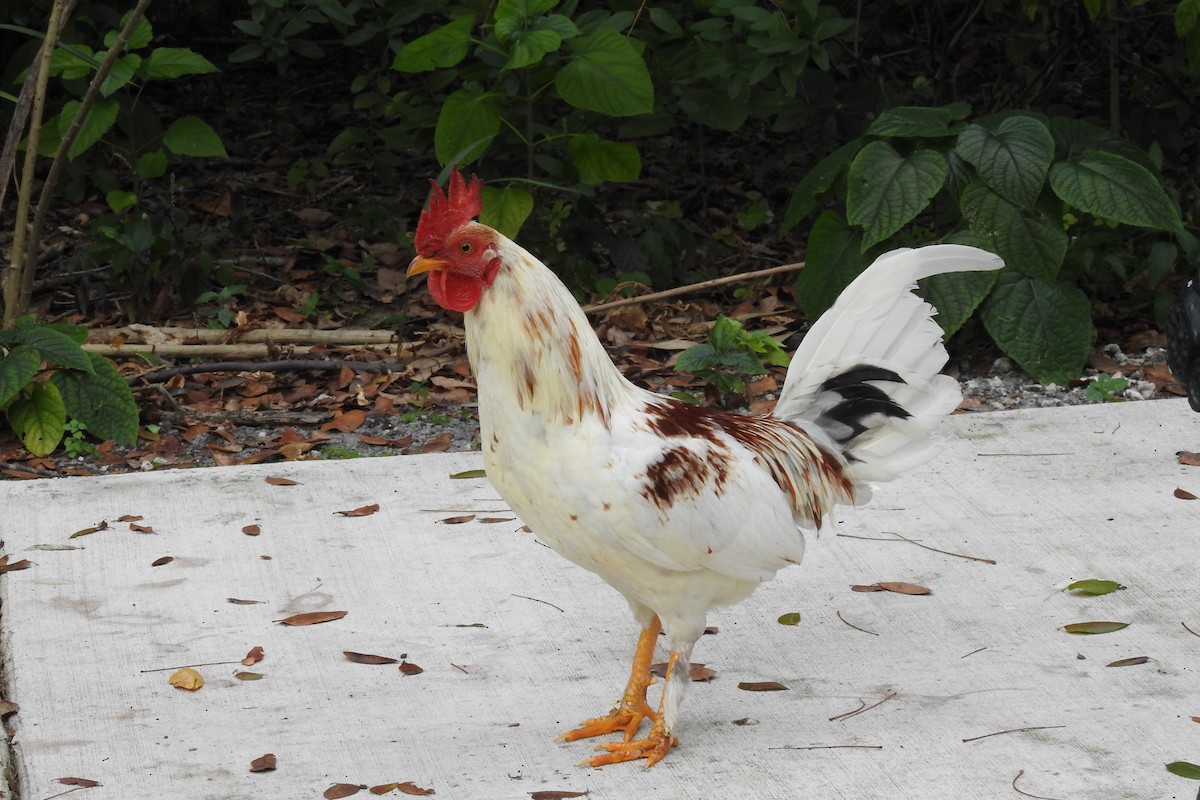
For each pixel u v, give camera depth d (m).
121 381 7.62
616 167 9.34
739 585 4.57
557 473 4.26
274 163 12.42
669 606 4.50
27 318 7.60
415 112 10.38
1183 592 5.67
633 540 4.29
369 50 14.43
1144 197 8.25
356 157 11.37
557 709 4.92
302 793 4.39
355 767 4.54
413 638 5.42
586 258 10.34
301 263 10.54
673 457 4.30
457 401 8.34
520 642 5.40
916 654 5.25
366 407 8.26
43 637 5.40
